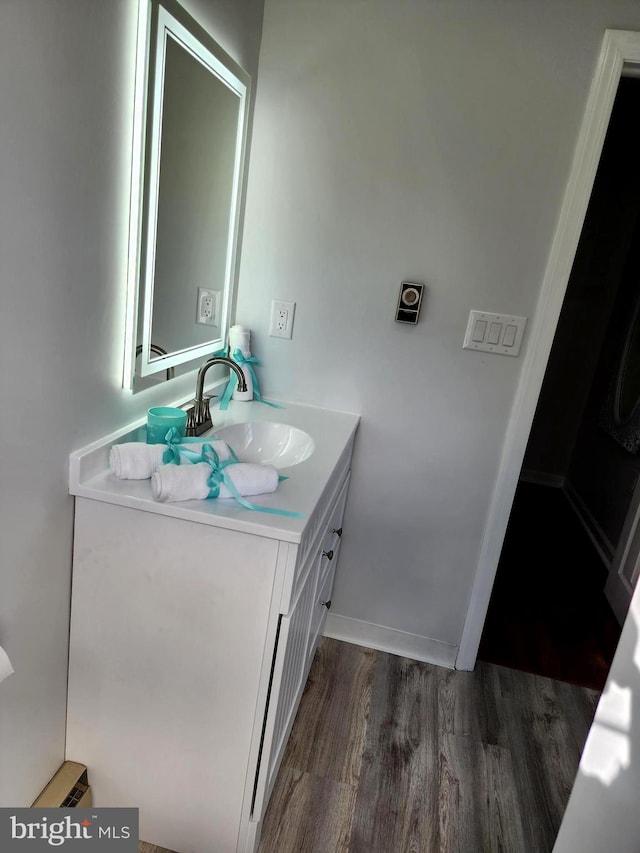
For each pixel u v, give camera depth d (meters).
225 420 1.74
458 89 1.70
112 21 1.08
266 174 1.86
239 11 1.59
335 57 1.74
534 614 2.61
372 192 1.82
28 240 0.96
